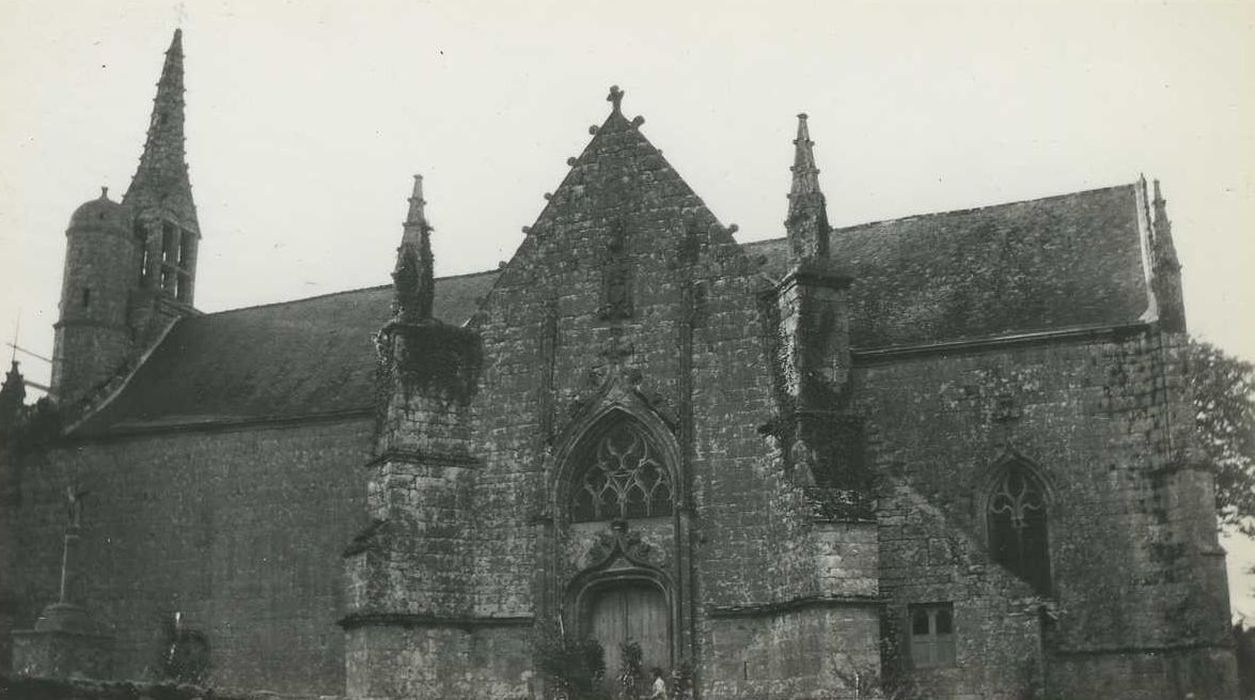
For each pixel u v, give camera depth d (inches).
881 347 1465.3
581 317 1375.5
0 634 1745.8
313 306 1935.3
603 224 1395.2
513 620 1311.5
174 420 1766.7
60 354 1904.5
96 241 1959.9
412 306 1390.3
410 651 1282.0
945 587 1248.8
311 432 1681.8
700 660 1248.2
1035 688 1202.6
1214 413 1620.3
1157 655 1293.1
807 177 1307.8
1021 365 1418.6
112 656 1676.9
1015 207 1620.3
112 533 1744.6
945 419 1428.4
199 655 1651.1
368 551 1288.1
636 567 1296.8
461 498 1349.7
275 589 1640.0
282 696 1097.4
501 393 1379.2
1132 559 1330.0
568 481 1338.6
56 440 1803.6
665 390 1330.0
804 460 1207.6
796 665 1186.6
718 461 1290.6
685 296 1343.5
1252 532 1590.8
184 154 2162.9
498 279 1413.6
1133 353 1378.0
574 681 1259.8
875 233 1674.5
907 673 1235.2
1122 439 1363.2
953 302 1502.2
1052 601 1315.2
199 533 1700.3
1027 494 1400.1
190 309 2076.8
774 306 1306.6
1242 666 1459.2
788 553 1222.3
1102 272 1469.0
